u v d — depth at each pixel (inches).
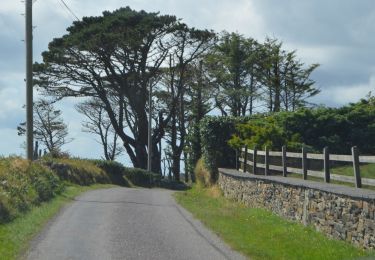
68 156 1644.9
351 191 537.0
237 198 970.7
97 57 1926.7
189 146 1557.6
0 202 650.8
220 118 1277.1
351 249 497.0
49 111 2544.3
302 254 499.8
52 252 510.9
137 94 2102.6
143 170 1987.0
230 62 2236.7
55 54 1879.9
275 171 968.3
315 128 1146.0
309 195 624.4
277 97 2234.3
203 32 2032.5
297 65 2222.0
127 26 1895.9
